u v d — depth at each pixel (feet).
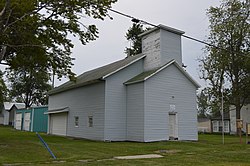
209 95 121.08
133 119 68.03
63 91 92.84
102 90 70.08
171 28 73.61
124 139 69.51
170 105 69.56
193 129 73.00
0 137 71.61
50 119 100.89
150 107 65.92
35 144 53.98
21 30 52.19
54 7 51.90
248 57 107.14
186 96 73.20
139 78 68.54
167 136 67.82
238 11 112.78
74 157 39.24
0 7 45.44
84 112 77.92
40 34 56.34
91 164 32.58
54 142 61.26
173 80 71.31
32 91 199.82
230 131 144.77
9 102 206.80
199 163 34.58
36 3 49.78
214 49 114.93
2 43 51.96
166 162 34.88
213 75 118.01
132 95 69.46
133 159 37.68
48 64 61.52
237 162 36.09
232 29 112.37
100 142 63.77
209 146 57.41
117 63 84.48
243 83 113.91
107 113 68.33
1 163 33.42
